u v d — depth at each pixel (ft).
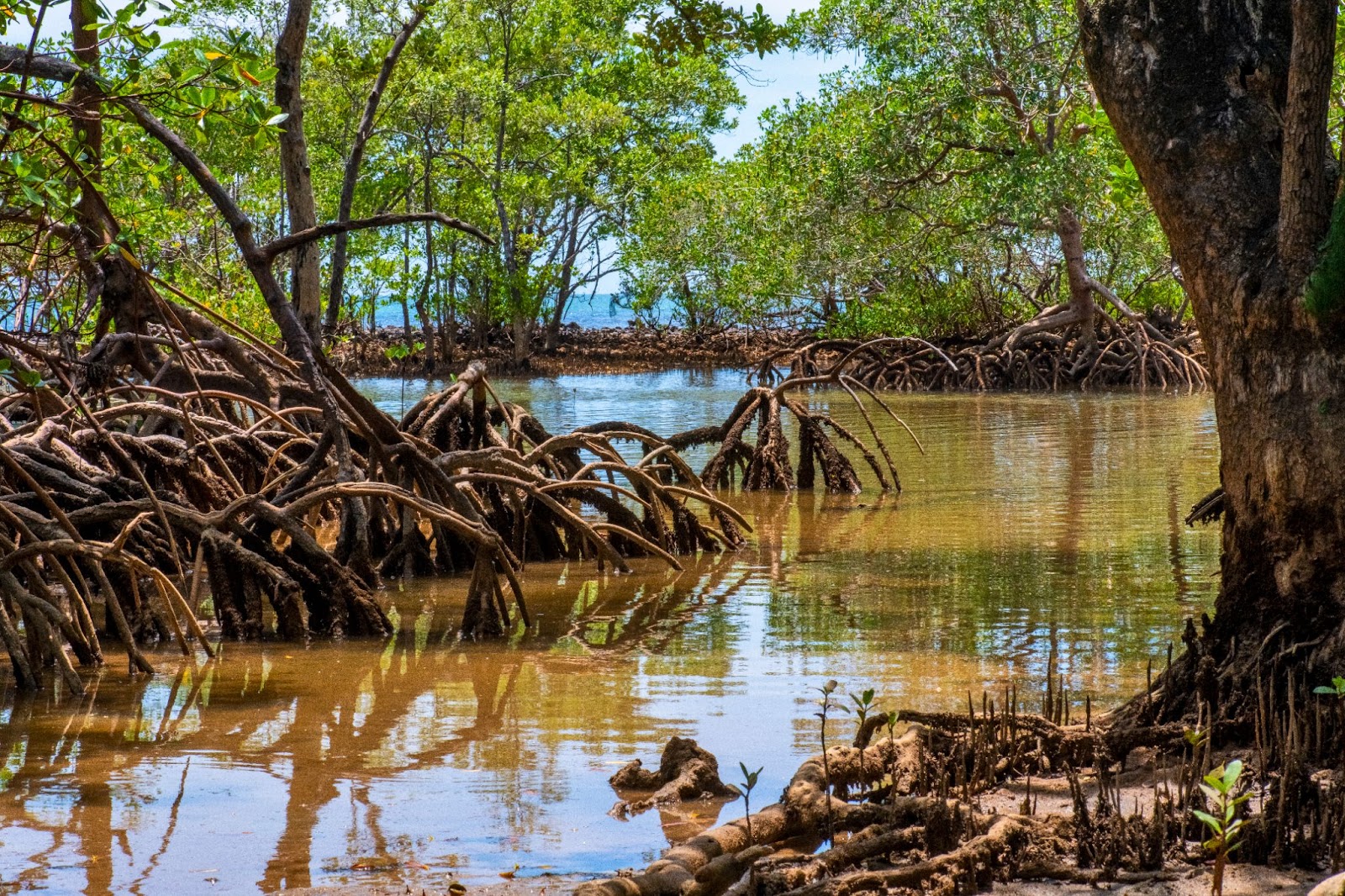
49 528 23.41
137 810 14.61
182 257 56.54
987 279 130.41
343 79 110.93
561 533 34.17
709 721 18.02
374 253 126.52
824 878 12.30
